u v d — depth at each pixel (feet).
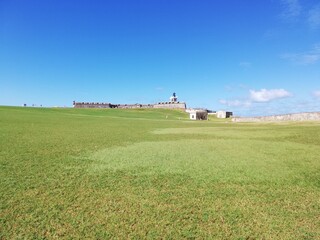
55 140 60.03
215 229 19.44
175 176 31.83
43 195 25.39
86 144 54.95
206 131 90.99
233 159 40.93
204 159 40.88
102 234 18.63
